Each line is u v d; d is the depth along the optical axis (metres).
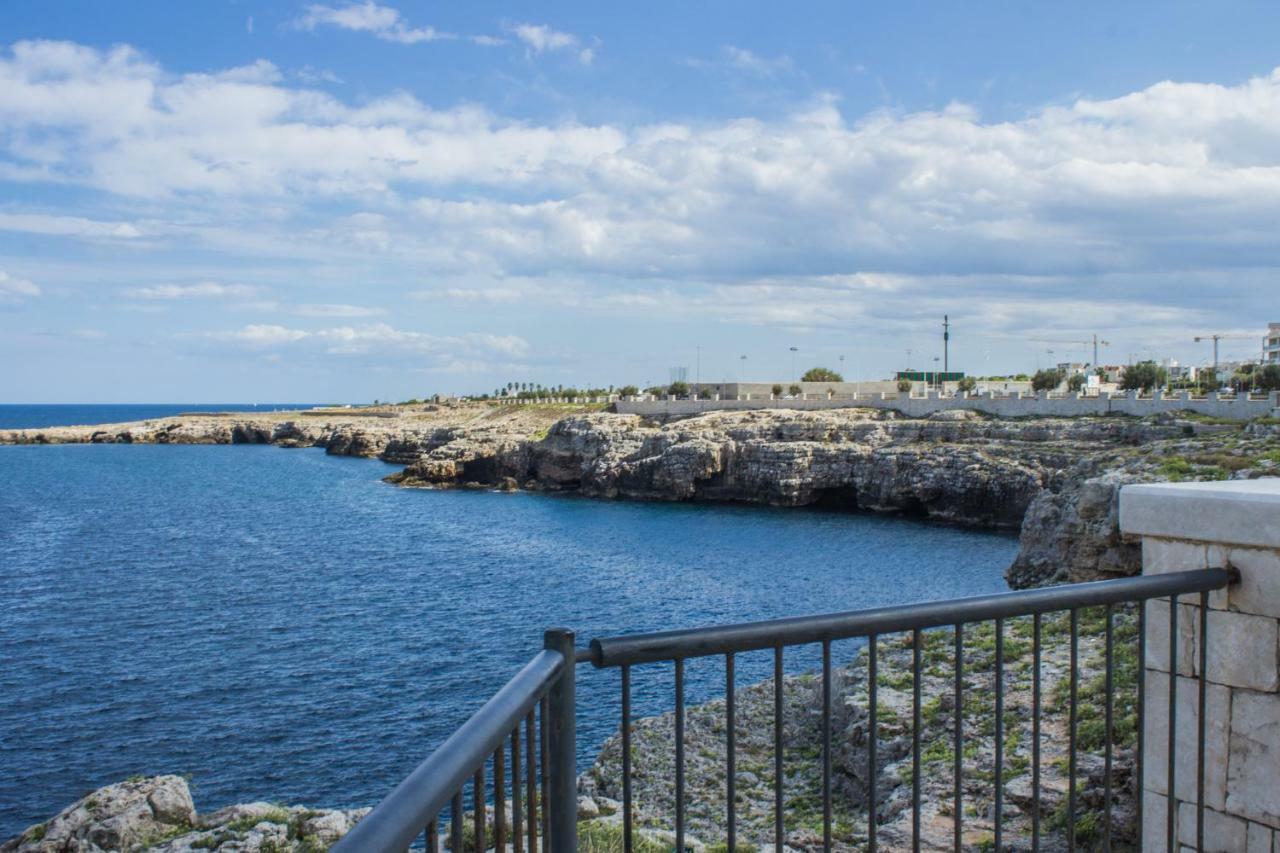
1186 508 5.32
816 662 34.09
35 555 63.12
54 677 34.50
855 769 17.42
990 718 16.33
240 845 13.23
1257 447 39.16
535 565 58.88
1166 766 5.65
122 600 48.31
